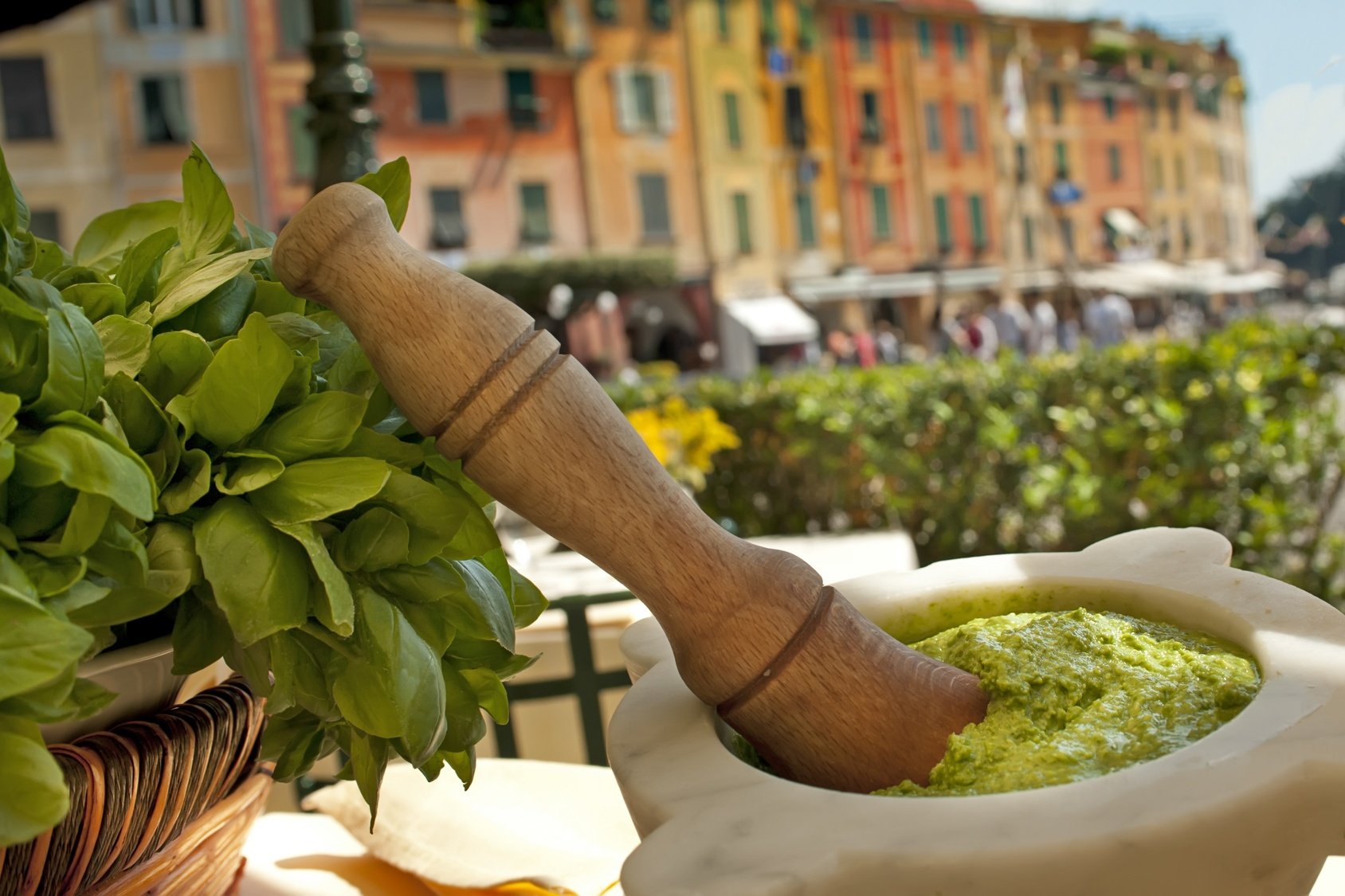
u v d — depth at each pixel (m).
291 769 0.68
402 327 0.62
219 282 0.64
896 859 0.48
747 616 0.66
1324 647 0.62
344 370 0.67
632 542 0.65
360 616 0.60
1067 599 0.80
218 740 0.64
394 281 0.63
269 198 23.27
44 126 22.25
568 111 27.34
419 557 0.62
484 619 0.65
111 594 0.55
